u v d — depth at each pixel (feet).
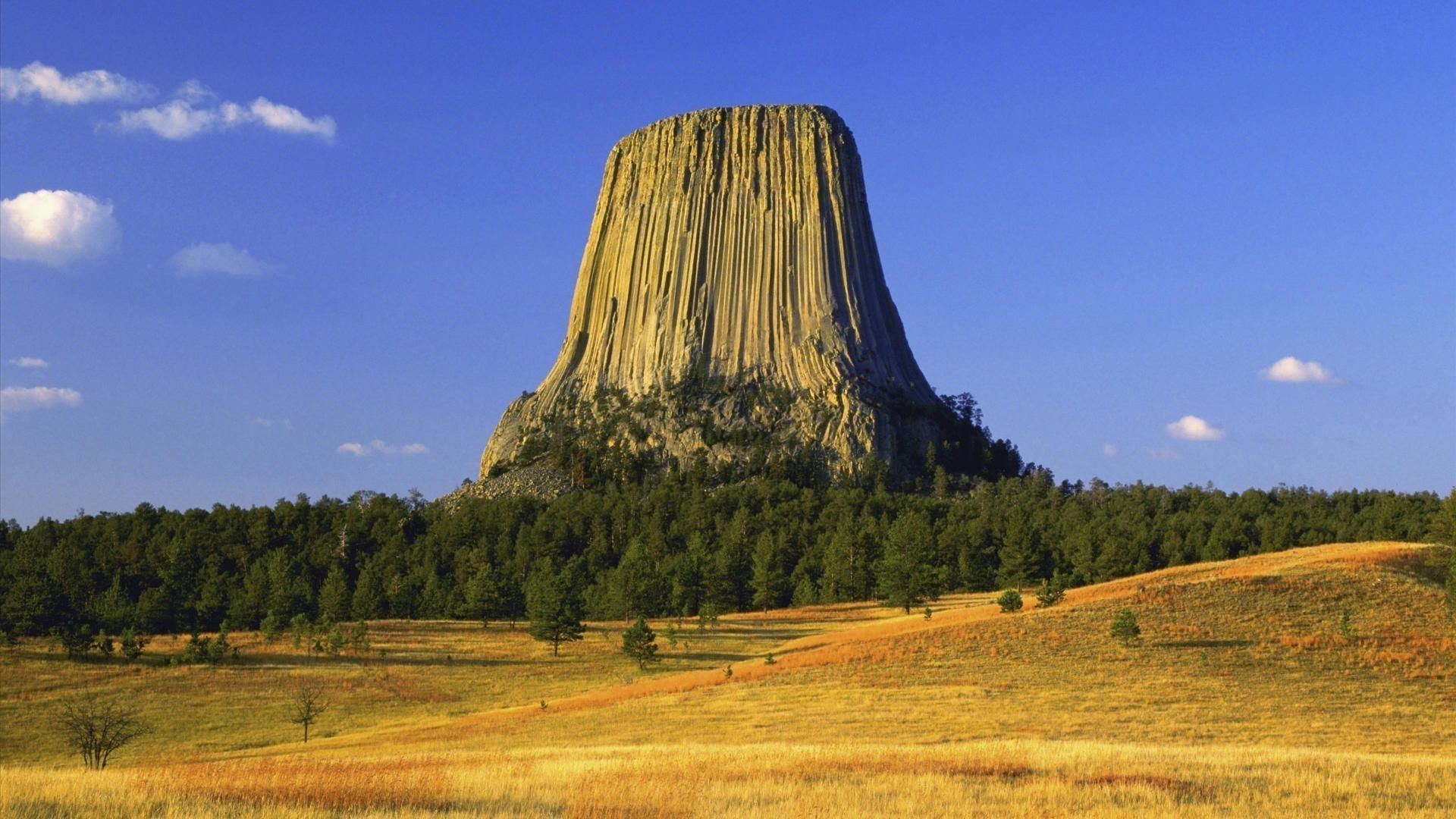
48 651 360.89
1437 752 170.09
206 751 246.68
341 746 226.58
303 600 460.96
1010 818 107.14
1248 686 222.07
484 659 357.41
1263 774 130.21
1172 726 188.34
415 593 482.28
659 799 113.80
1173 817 107.14
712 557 517.96
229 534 612.70
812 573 527.40
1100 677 231.30
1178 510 653.71
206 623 454.81
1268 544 520.01
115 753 247.09
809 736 187.21
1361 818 108.17
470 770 138.62
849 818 106.52
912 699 217.97
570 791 119.44
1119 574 481.46
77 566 507.71
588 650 371.15
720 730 199.21
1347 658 242.17
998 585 495.82
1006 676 234.99
